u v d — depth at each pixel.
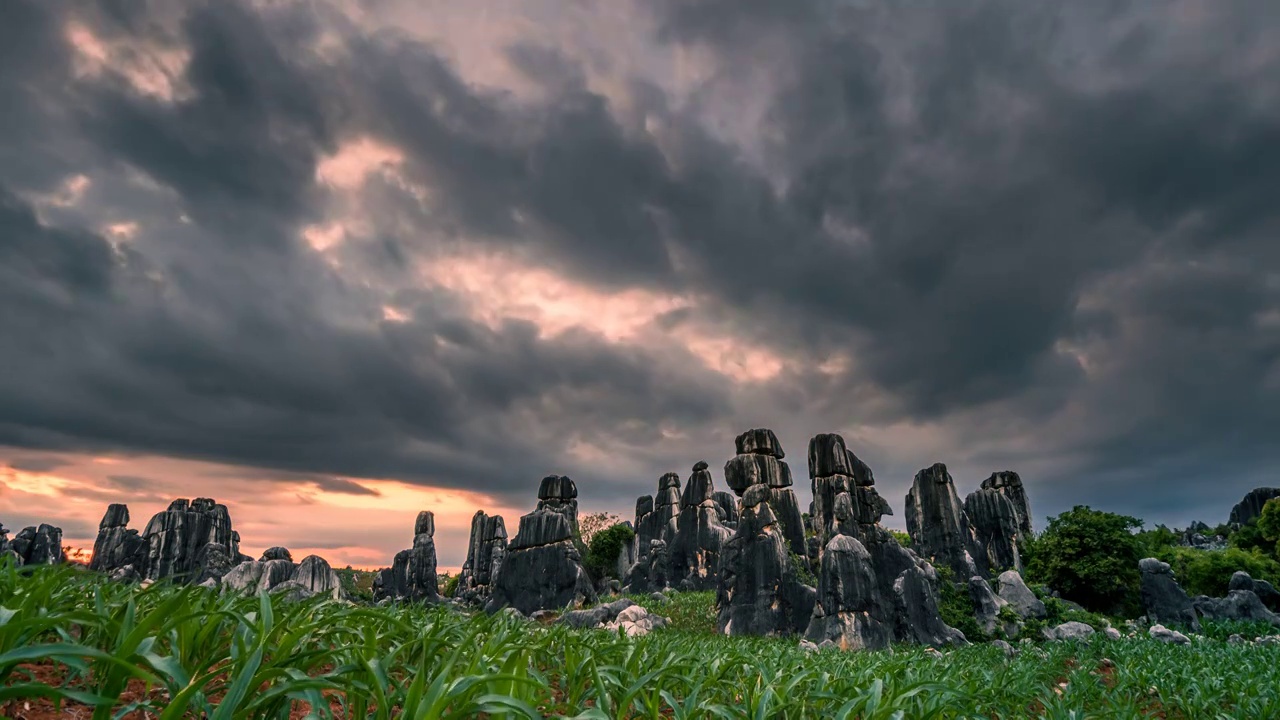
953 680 10.13
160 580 6.28
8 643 3.59
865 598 35.75
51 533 76.31
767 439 62.22
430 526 83.12
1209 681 15.42
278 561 26.23
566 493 83.69
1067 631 37.22
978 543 57.34
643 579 68.62
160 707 3.72
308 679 3.52
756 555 42.41
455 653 4.81
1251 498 101.31
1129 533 48.19
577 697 5.74
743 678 8.05
